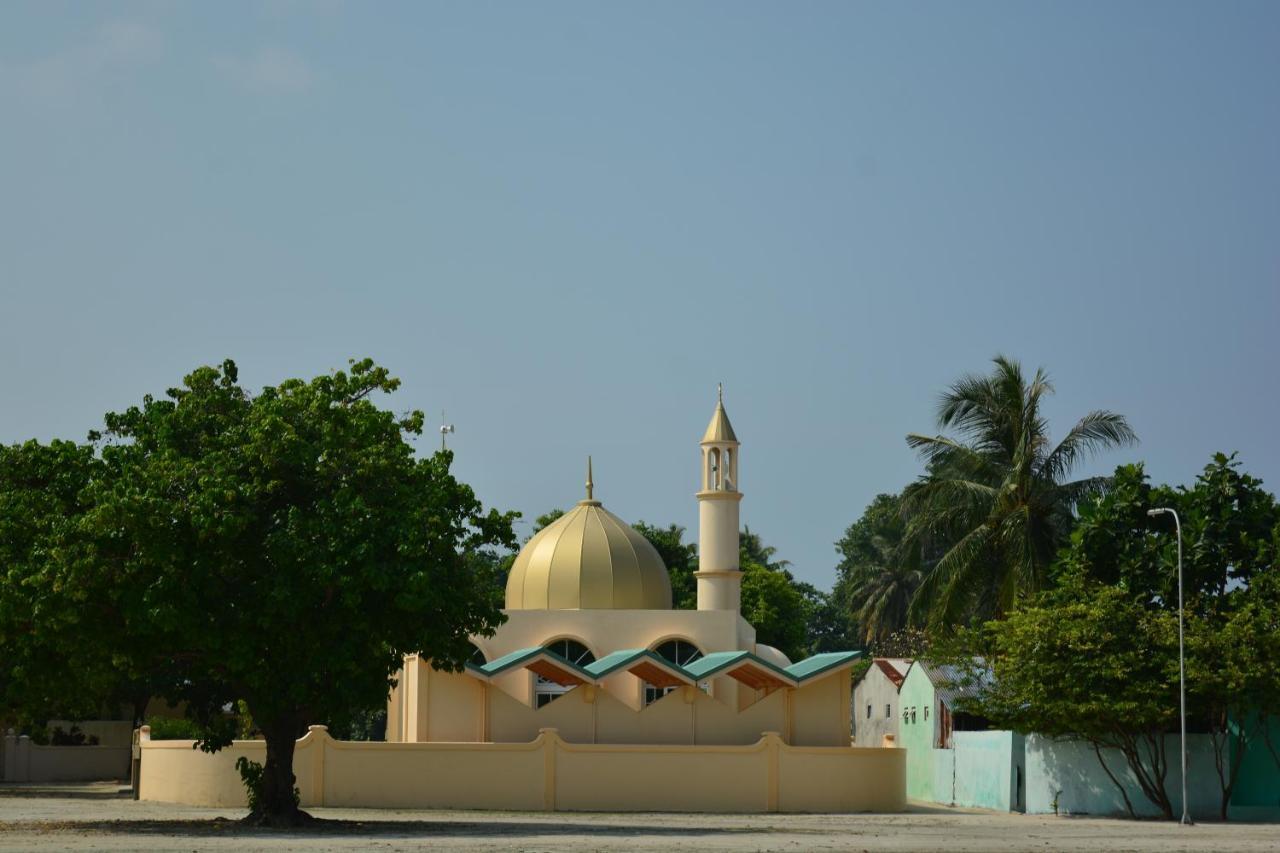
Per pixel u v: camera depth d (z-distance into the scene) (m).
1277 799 47.88
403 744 47.00
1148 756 47.88
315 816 42.25
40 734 71.69
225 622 35.47
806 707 54.28
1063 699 45.72
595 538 59.16
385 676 38.09
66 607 34.59
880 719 73.12
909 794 62.69
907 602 103.56
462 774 46.91
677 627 57.03
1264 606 46.31
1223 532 49.56
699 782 47.69
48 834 33.72
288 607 34.78
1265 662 45.03
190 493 35.28
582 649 56.81
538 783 47.00
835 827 39.44
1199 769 47.72
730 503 60.97
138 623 34.66
